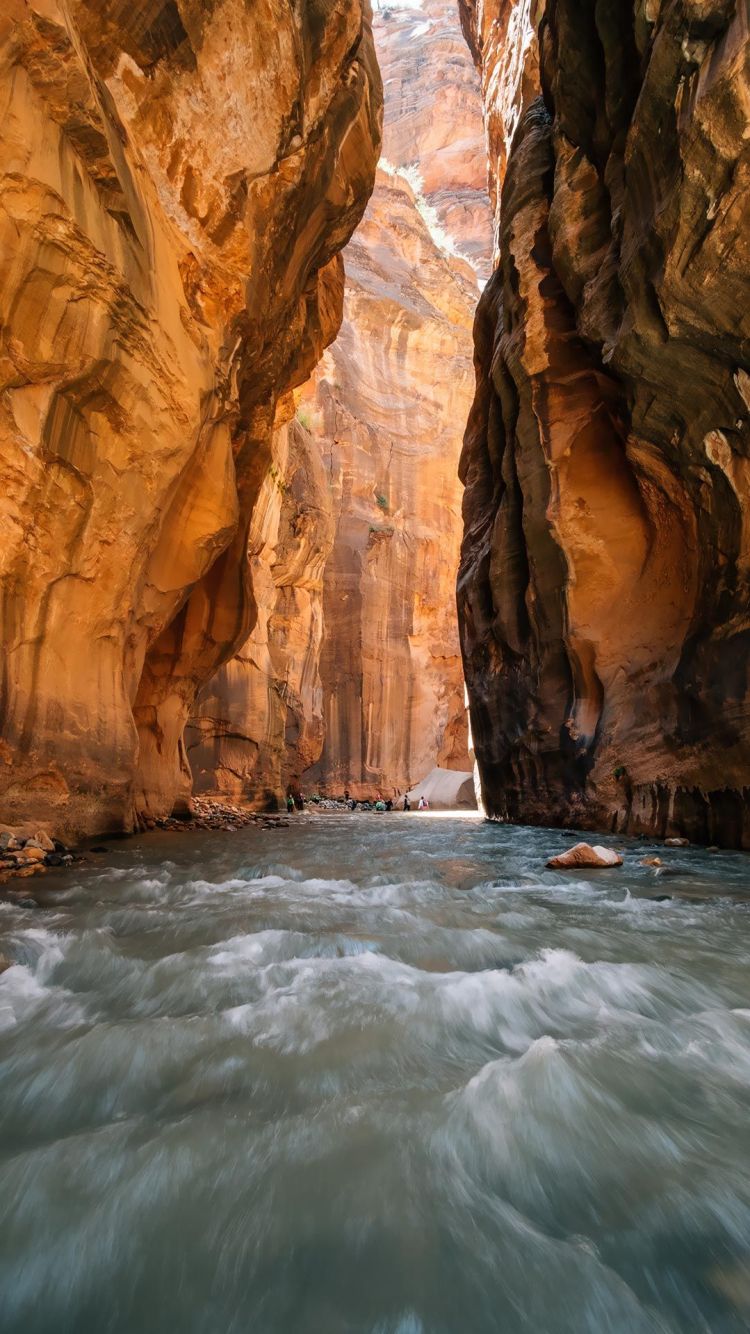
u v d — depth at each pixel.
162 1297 1.42
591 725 12.11
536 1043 2.45
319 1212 1.64
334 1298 1.41
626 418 10.77
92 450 7.44
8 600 6.95
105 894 5.15
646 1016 2.79
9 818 6.98
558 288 12.90
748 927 4.22
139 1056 2.41
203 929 4.09
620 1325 1.35
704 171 6.66
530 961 3.44
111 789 8.60
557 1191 1.74
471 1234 1.59
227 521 10.99
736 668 8.23
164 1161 1.82
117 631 8.56
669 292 7.60
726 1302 1.40
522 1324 1.35
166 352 8.06
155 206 7.96
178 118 8.14
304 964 3.39
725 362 7.79
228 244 9.27
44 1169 1.78
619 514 12.03
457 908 4.77
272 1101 2.13
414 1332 1.32
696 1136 1.97
